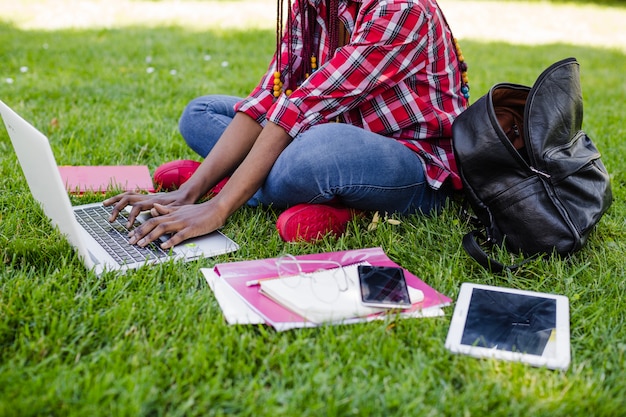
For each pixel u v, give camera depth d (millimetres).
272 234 2090
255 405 1326
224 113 2477
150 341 1498
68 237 1848
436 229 2131
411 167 2105
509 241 1979
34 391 1329
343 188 2008
